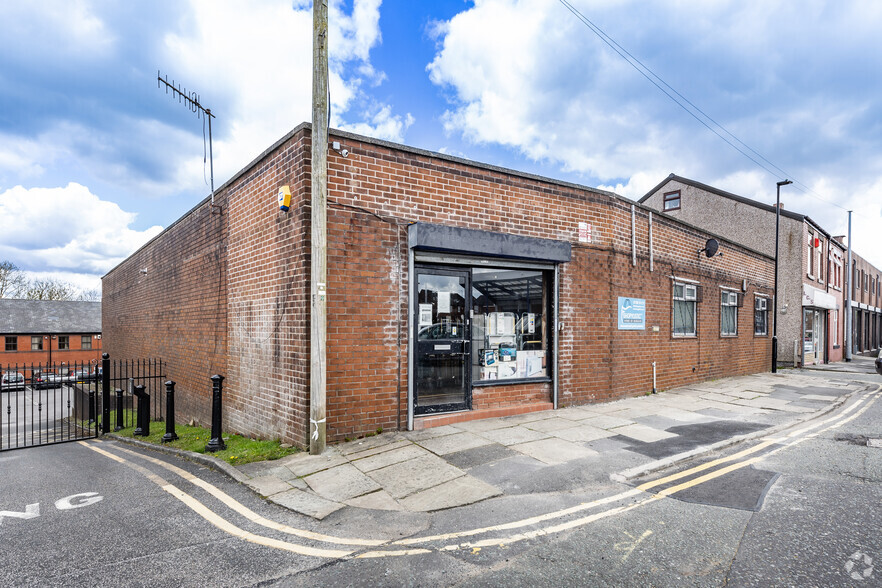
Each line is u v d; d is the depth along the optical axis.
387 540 3.61
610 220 9.27
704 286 12.36
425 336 7.04
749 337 14.70
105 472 5.68
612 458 5.51
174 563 3.28
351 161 6.30
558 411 8.13
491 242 7.23
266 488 4.68
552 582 3.00
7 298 45.97
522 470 5.11
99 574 3.14
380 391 6.45
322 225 5.71
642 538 3.59
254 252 7.42
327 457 5.55
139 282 15.52
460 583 3.00
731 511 4.08
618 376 9.39
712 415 8.00
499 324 8.01
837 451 5.94
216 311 8.95
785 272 18.36
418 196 6.87
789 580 3.00
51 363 40.41
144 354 14.71
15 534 3.79
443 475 4.97
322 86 5.74
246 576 3.10
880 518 3.92
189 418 10.44
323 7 5.75
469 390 7.41
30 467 6.24
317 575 3.11
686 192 20.86
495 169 7.66
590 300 8.90
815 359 20.39
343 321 6.18
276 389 6.66
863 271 31.12
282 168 6.60
